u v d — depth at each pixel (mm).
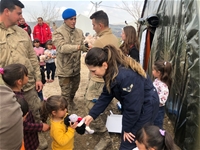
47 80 6016
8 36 2375
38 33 7984
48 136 3279
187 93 2523
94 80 2729
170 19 3541
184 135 2695
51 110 2203
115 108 4086
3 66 2344
